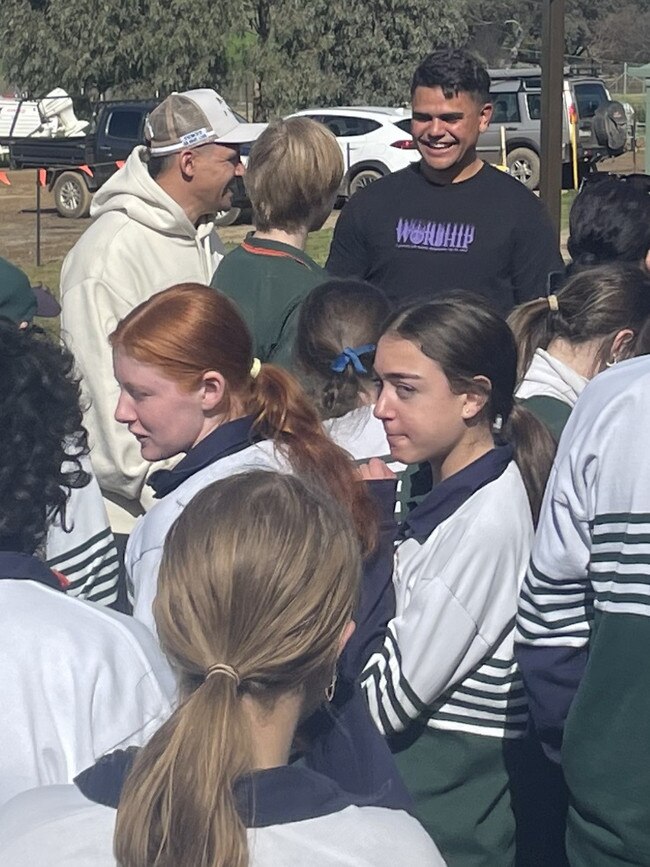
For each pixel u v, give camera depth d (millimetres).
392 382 2646
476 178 4574
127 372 2561
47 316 2910
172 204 3852
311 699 1502
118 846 1343
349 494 2465
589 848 2170
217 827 1322
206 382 2539
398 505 2943
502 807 2639
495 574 2539
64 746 1680
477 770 2611
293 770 1430
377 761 1721
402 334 2619
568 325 3100
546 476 2670
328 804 1427
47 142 24266
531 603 2271
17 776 1656
